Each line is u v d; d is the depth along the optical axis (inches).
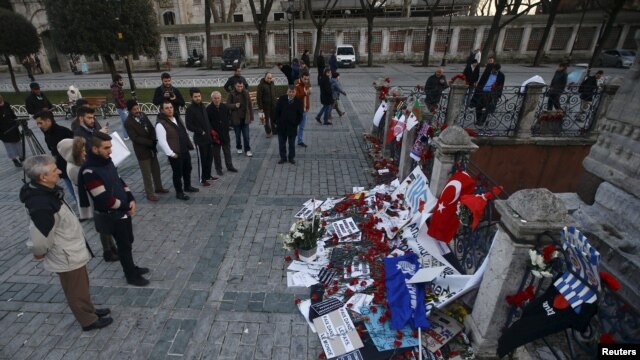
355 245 193.3
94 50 658.2
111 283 168.4
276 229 213.3
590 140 343.9
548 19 1016.9
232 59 1054.4
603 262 159.8
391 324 139.9
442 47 1195.3
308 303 153.6
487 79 417.1
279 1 1489.9
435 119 350.6
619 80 328.5
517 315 119.2
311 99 596.1
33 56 1184.8
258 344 135.7
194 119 251.0
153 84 789.9
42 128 221.0
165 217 227.6
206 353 132.0
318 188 267.9
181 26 1194.0
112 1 631.8
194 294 161.2
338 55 1065.5
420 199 183.5
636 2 1124.5
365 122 454.6
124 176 294.8
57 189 125.0
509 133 352.2
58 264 127.3
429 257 171.5
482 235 149.6
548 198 104.1
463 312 141.1
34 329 143.1
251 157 335.0
